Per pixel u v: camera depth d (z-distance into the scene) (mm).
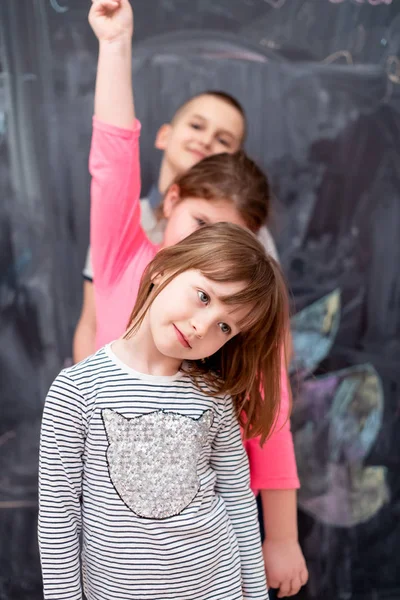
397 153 1349
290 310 1355
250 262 801
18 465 1306
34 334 1279
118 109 1003
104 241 1047
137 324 840
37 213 1253
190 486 823
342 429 1399
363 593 1442
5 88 1217
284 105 1304
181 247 830
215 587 839
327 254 1357
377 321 1391
